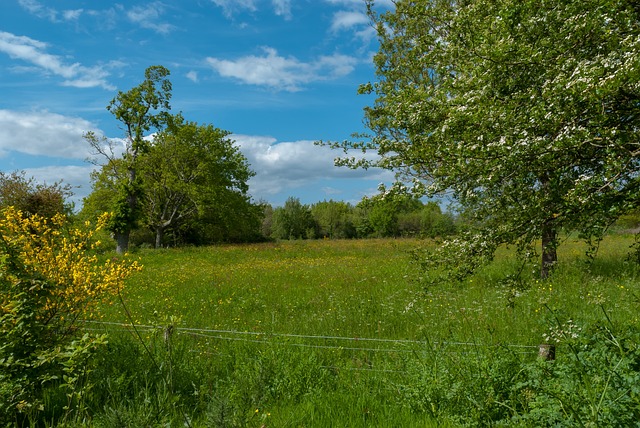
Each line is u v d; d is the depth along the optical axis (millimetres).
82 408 4215
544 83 3854
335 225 75188
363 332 7840
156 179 42938
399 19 9188
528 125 3719
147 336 6672
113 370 5215
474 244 4578
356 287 13125
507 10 3971
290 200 74125
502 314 8078
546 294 8305
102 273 6621
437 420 4074
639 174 3609
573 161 3914
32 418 4367
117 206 32969
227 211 45000
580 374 3926
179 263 24172
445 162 4371
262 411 4160
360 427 4129
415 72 7199
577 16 3811
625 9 3701
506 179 4188
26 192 25984
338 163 5395
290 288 13578
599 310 7434
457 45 4934
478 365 4414
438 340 6055
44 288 5160
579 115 3633
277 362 5434
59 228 6758
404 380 5137
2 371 4301
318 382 5211
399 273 15391
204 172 42562
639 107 3680
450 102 4703
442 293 9383
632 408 3342
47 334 5418
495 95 4281
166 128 40188
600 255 14422
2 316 4668
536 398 3775
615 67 3369
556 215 4203
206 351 6500
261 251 31156
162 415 4086
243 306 10680
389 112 5652
